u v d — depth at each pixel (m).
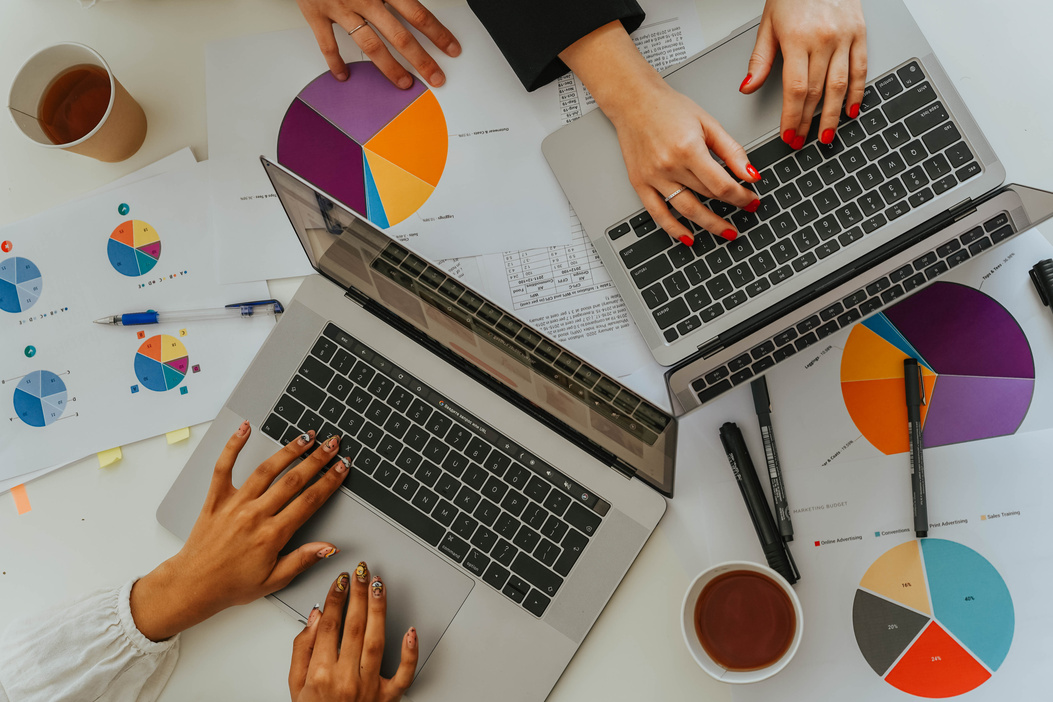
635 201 0.69
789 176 0.66
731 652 0.64
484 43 0.75
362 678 0.65
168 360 0.75
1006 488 0.67
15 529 0.74
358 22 0.72
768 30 0.67
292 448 0.69
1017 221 0.63
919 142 0.65
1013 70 0.73
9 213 0.77
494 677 0.66
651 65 0.72
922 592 0.66
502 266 0.73
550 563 0.67
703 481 0.70
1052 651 0.64
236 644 0.71
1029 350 0.68
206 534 0.68
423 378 0.69
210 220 0.76
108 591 0.71
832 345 0.71
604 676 0.68
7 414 0.75
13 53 0.78
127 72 0.77
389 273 0.69
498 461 0.68
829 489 0.69
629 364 0.72
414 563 0.68
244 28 0.77
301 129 0.76
